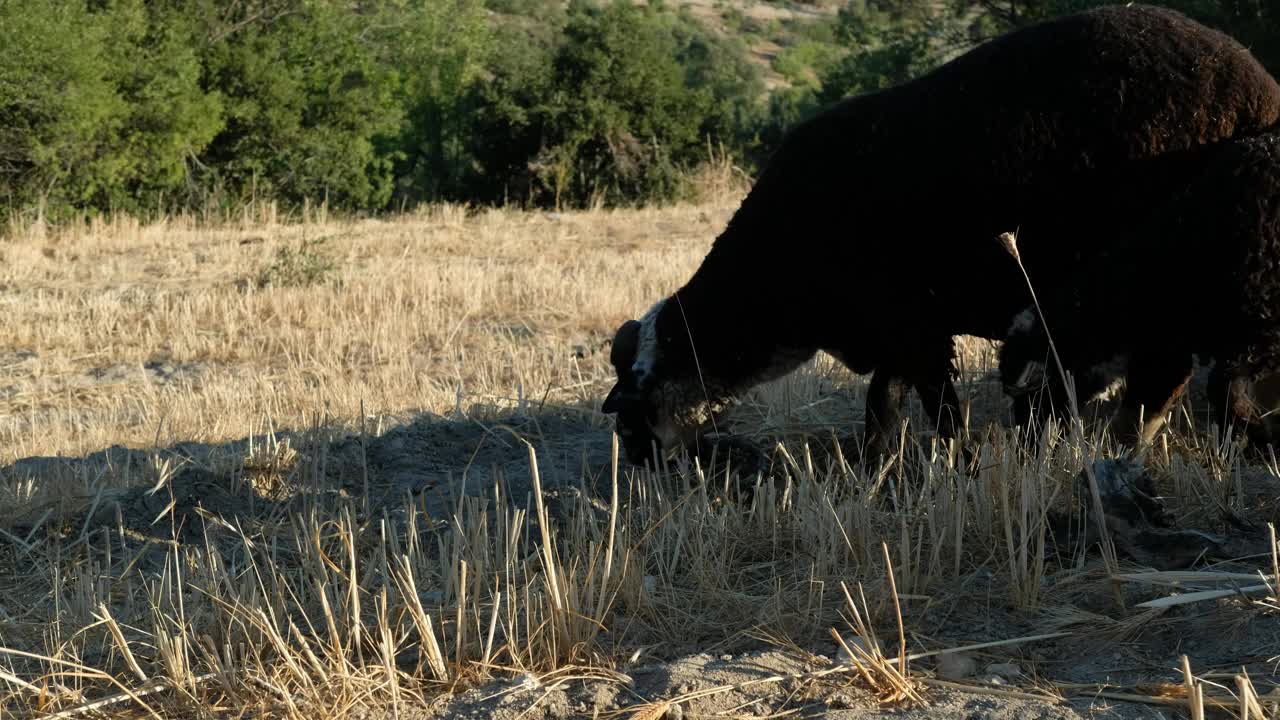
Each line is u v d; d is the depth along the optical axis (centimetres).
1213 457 496
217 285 1382
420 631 370
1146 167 463
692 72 4731
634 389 556
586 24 2591
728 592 418
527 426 668
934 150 486
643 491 511
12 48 1933
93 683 388
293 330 1143
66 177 2117
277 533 521
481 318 1184
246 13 2488
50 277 1473
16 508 559
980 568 416
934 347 517
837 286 518
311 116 2512
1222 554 404
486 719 343
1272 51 1412
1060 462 466
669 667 361
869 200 500
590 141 2597
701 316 544
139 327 1166
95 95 2022
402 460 610
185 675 376
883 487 520
